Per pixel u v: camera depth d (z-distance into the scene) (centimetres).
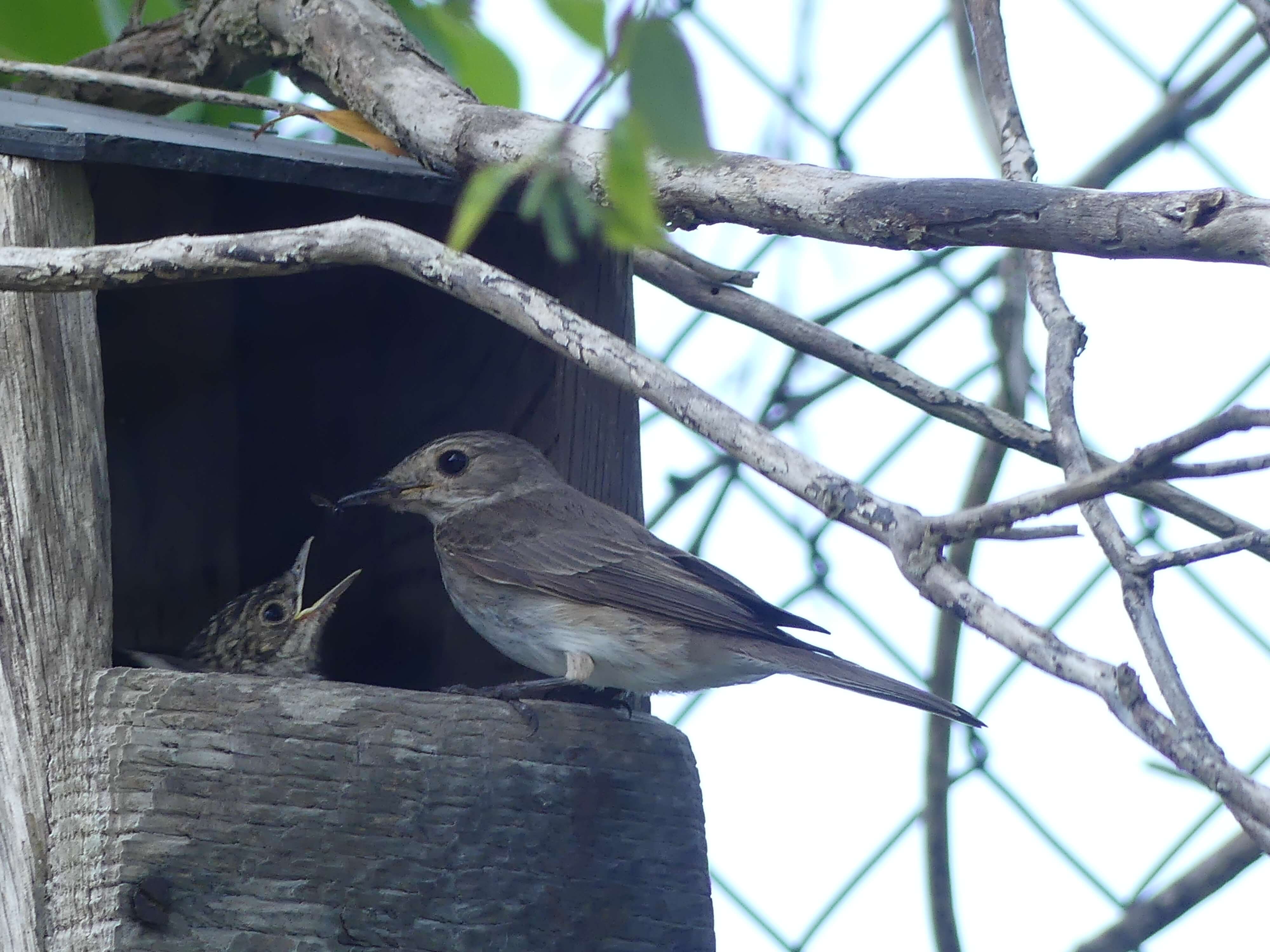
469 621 984
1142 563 625
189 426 1113
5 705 787
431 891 769
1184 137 1037
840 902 1020
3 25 1076
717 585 973
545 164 494
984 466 1046
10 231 813
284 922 754
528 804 789
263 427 1120
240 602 1052
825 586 1057
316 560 1114
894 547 594
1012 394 1050
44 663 788
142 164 825
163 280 753
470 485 1005
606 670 956
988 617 574
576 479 1004
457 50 932
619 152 430
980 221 658
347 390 1094
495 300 708
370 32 983
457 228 506
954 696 1038
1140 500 970
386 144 953
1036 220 640
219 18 1055
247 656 1038
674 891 805
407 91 928
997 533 582
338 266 955
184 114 1111
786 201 720
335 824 766
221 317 1096
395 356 1077
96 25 1087
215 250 743
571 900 787
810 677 904
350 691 784
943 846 1020
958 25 981
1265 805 525
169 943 747
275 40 1041
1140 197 615
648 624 943
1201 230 596
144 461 1100
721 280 1026
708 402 650
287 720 773
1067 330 796
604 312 953
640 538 969
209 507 1121
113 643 941
